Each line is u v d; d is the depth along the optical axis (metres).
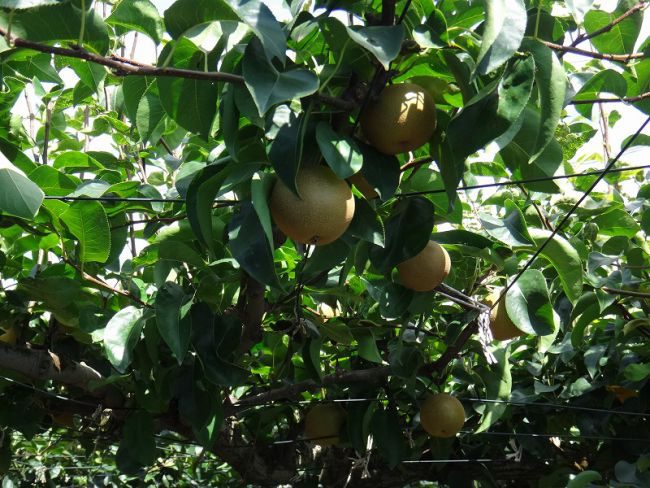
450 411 2.31
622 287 2.34
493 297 2.11
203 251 2.00
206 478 4.50
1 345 2.01
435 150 1.40
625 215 2.40
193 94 1.40
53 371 2.08
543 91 1.29
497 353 2.39
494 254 1.90
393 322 2.40
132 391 2.27
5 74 1.94
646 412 2.77
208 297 1.95
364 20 1.41
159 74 1.19
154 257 2.20
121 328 1.82
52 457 4.67
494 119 1.25
